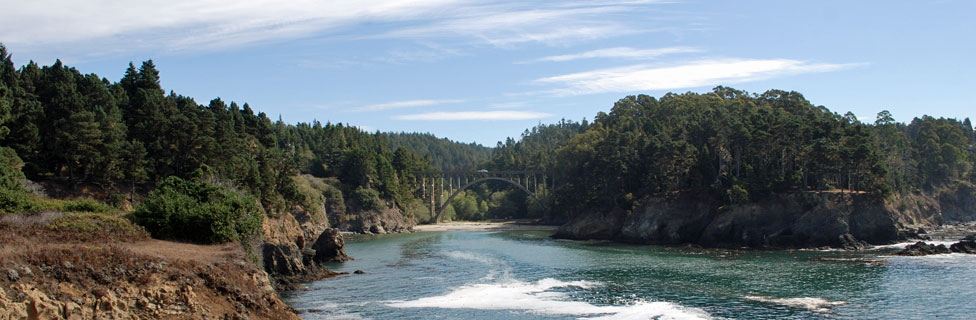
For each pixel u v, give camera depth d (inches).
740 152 5032.0
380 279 2731.3
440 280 2701.8
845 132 4616.1
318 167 6993.1
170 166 3371.1
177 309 1378.0
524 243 4699.8
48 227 1732.3
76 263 1323.8
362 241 5083.7
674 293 2336.4
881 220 4119.1
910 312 1991.9
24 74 3476.9
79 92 3415.4
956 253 3452.3
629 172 5374.0
